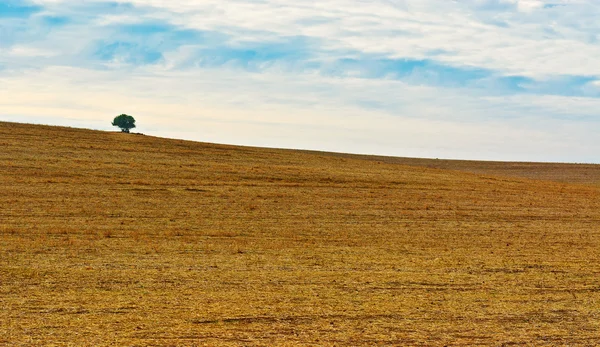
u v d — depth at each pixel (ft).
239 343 45.57
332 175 178.29
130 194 134.62
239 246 88.84
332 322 51.60
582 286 69.00
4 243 84.07
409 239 100.94
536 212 139.33
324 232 104.53
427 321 52.80
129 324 49.37
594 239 107.24
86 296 57.88
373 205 137.69
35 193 128.88
